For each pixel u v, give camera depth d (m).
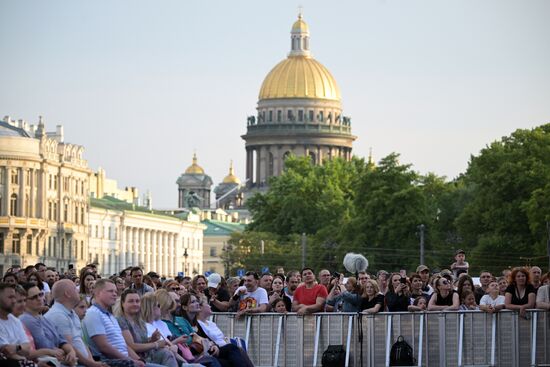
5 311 47.16
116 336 50.56
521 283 64.62
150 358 51.97
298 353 64.06
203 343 55.59
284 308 64.75
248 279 65.50
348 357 63.47
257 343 64.38
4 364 45.19
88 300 62.09
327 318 63.91
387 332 63.62
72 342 49.09
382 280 70.88
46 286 67.00
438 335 63.84
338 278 72.31
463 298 66.00
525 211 198.75
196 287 66.19
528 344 64.62
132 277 64.62
